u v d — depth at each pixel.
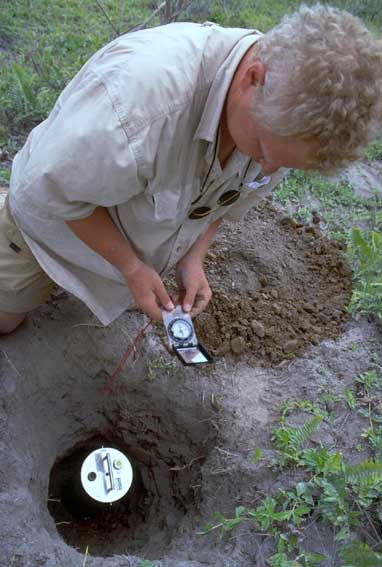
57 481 2.90
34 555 2.06
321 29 1.39
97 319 2.81
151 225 1.99
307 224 3.46
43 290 2.51
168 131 1.64
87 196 1.71
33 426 2.62
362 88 1.37
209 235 2.43
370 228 3.56
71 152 1.61
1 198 3.15
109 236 1.95
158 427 2.80
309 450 2.38
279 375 2.77
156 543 2.57
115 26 4.90
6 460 2.33
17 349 2.64
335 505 2.22
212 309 2.93
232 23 5.36
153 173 1.73
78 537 2.81
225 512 2.37
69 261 2.25
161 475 2.85
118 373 2.75
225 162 1.81
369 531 2.24
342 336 2.95
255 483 2.37
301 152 1.49
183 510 2.64
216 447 2.55
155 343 2.79
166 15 4.48
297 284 3.14
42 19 4.85
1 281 2.37
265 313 2.96
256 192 2.26
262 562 2.15
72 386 2.75
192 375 2.73
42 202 1.78
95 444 2.97
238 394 2.68
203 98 1.64
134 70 1.58
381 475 2.20
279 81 1.41
